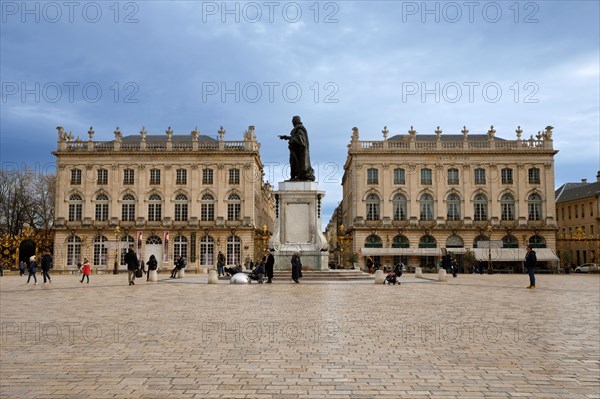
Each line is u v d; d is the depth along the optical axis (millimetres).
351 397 7082
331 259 113188
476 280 40406
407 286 29109
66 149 77375
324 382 7762
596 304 18797
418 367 8641
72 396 7090
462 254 73500
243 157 77000
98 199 77062
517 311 16266
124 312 15820
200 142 77750
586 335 11672
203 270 68812
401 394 7203
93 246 75750
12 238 66750
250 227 75188
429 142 77562
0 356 9438
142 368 8570
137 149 76875
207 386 7559
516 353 9703
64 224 76062
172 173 76938
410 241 75875
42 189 84875
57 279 42812
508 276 53938
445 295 22656
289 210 32156
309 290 24578
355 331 12055
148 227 75438
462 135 83562
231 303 18375
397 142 77625
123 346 10320
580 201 88438
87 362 8984
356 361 9039
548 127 77000
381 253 74562
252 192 76438
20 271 52531
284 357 9336
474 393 7242
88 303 18844
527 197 76375
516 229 75375
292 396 7121
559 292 25594
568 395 7148
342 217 107062
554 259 72812
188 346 10320
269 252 30906
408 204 76688
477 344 10547
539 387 7523
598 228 83375
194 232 75250
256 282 30797
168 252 75375
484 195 76812
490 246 68875
